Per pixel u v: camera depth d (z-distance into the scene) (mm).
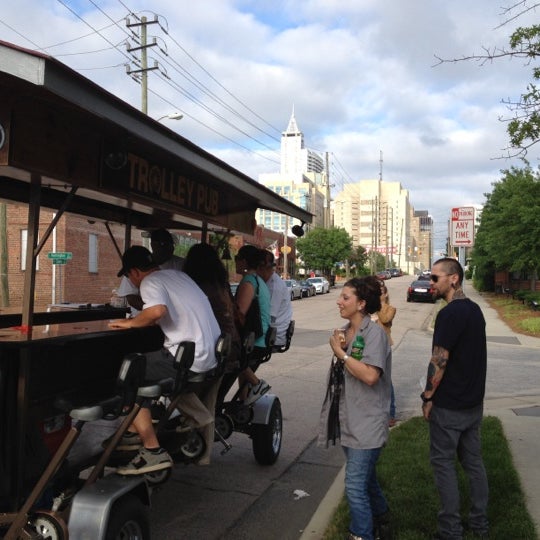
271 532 4773
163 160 4457
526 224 25234
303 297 43312
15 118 2861
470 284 70562
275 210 6672
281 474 6168
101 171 3623
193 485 5777
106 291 27047
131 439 3801
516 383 11648
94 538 3020
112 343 4293
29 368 3066
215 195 5773
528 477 5570
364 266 94875
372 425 3855
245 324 5805
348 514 4680
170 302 4055
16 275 21406
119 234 9023
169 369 4012
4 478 2994
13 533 2922
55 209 5203
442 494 4082
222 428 5906
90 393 3939
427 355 15367
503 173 32344
